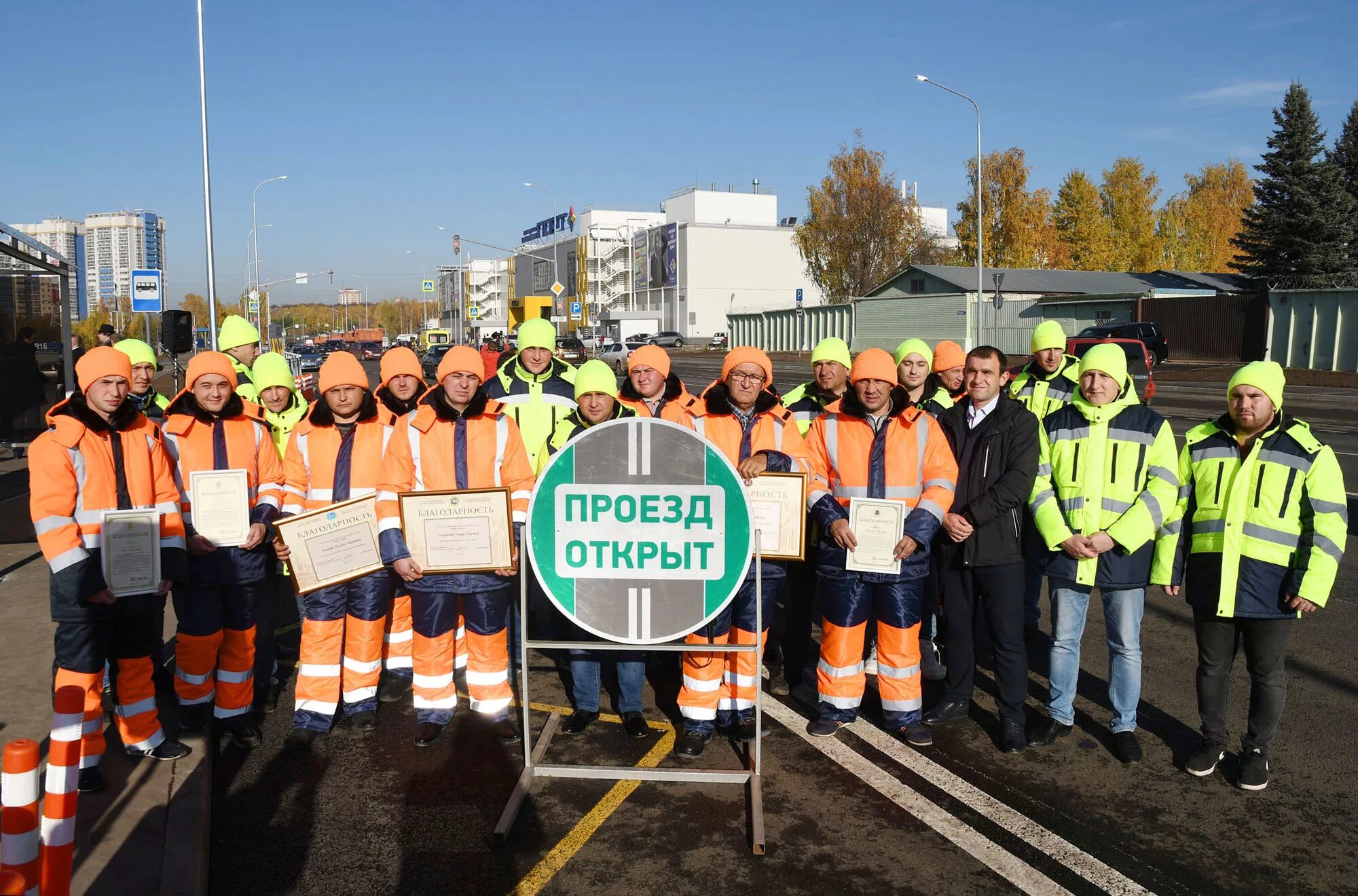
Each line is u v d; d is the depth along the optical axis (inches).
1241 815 177.8
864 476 206.2
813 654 269.1
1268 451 185.3
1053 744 208.5
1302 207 1941.4
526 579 199.3
